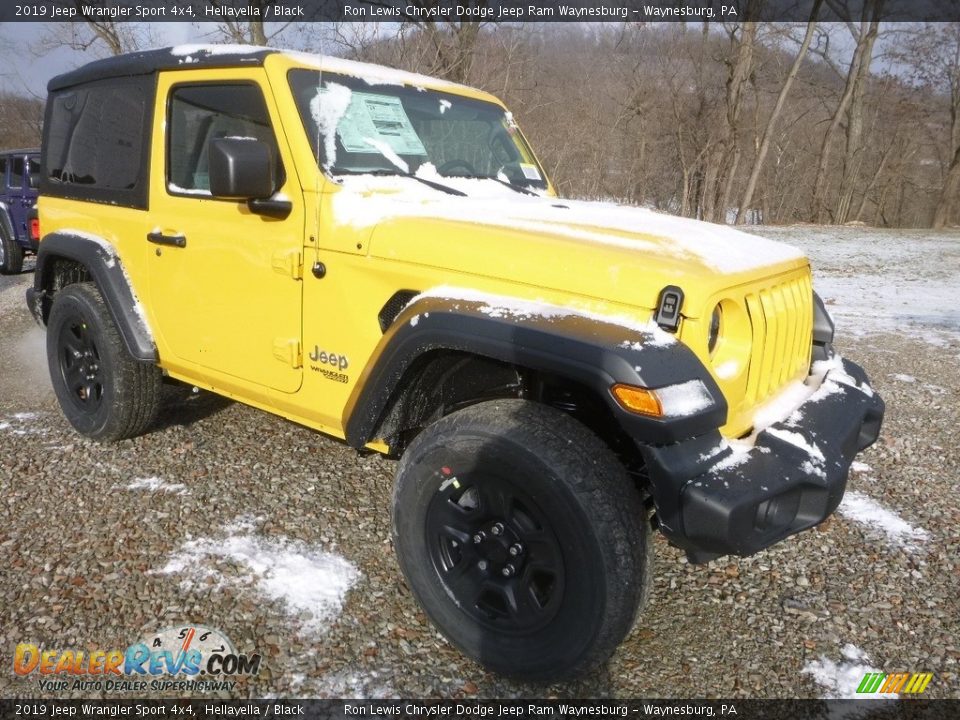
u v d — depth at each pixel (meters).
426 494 2.36
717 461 2.04
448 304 2.28
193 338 3.27
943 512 3.49
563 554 2.08
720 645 2.52
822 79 31.03
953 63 30.52
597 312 2.12
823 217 32.91
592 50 25.77
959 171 30.55
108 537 3.03
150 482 3.53
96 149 3.74
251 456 3.86
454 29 13.30
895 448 4.29
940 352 6.66
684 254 2.25
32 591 2.66
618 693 2.30
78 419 3.98
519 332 2.11
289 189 2.79
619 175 28.45
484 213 2.68
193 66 3.16
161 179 3.31
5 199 10.80
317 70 2.98
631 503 2.09
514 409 2.22
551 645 2.17
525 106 16.09
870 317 8.30
